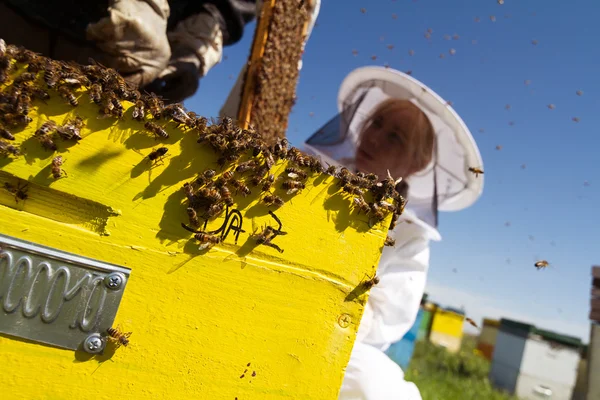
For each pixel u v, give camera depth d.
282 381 0.29
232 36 0.66
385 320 0.53
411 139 0.62
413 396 0.46
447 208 0.70
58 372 0.25
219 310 0.28
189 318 0.27
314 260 0.29
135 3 0.43
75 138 0.24
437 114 0.58
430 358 2.07
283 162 0.29
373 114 0.64
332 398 0.30
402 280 0.54
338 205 0.30
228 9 0.62
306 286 0.29
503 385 1.98
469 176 0.60
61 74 0.24
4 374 0.24
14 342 0.24
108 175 0.25
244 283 0.28
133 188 0.26
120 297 0.26
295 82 0.73
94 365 0.25
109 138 0.25
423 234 0.57
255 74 0.64
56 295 0.24
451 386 1.43
